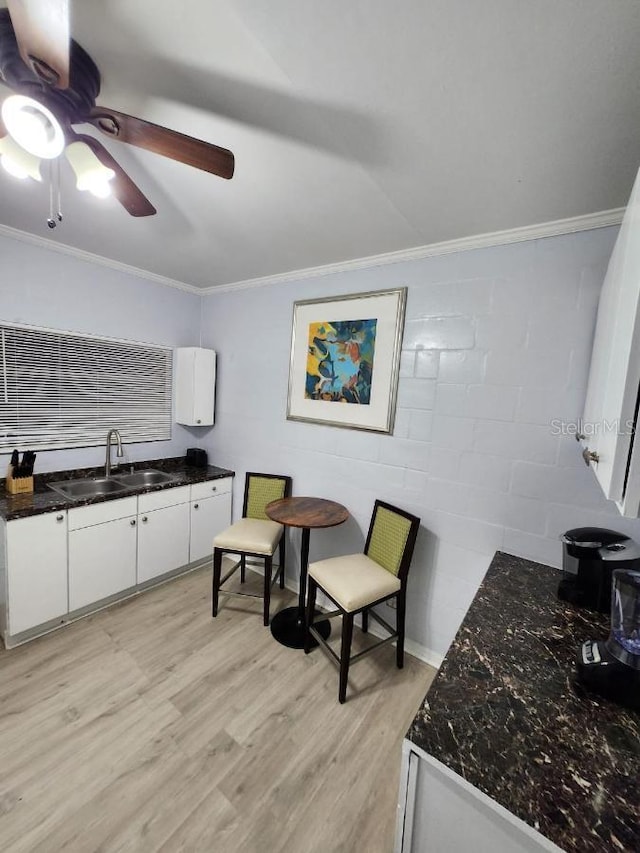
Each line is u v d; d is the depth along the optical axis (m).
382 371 2.23
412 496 2.14
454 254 1.95
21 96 0.82
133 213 1.43
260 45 0.89
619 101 0.97
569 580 1.34
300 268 2.56
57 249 2.39
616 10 0.73
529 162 1.26
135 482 2.91
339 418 2.44
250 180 1.49
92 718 1.61
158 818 1.25
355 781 1.40
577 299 1.63
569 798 0.62
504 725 0.77
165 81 1.01
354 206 1.65
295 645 2.14
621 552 1.23
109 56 0.94
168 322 3.13
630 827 0.58
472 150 1.22
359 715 1.70
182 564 2.86
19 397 2.35
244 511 2.81
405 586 1.94
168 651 2.05
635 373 0.61
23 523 1.97
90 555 2.28
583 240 1.61
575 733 0.75
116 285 2.75
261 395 2.92
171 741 1.52
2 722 1.56
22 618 2.01
